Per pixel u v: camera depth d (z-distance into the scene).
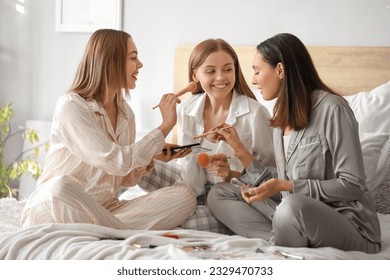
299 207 1.79
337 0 3.31
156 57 3.63
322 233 1.80
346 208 1.91
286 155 2.05
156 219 2.16
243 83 2.52
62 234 1.77
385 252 1.92
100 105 2.19
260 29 3.44
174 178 2.53
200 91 2.55
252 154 2.42
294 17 3.38
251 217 2.14
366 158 2.55
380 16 3.25
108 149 2.07
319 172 1.95
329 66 3.26
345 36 3.31
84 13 3.74
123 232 1.85
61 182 1.96
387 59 3.17
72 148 2.12
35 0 3.82
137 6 3.66
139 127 3.66
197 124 2.50
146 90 3.65
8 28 3.86
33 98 3.84
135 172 2.32
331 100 1.95
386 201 2.58
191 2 3.55
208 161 2.27
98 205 1.99
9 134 3.86
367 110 2.87
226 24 3.49
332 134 1.92
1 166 3.67
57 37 3.80
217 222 2.28
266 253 1.70
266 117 2.44
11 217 2.34
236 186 2.24
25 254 1.70
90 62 2.21
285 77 1.99
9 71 3.86
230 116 2.44
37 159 3.74
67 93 2.18
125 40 2.25
